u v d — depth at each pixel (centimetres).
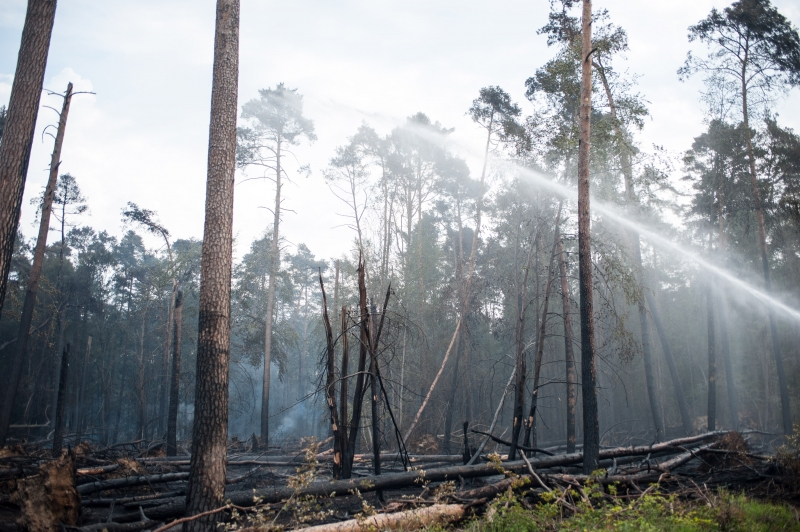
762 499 1089
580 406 3216
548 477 1072
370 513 884
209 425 855
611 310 1778
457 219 3825
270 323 2992
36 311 3216
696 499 1020
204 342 888
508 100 2741
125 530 869
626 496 1038
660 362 3788
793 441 1270
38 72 1069
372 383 1254
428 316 3116
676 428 3412
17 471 1143
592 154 1797
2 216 994
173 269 3447
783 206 2738
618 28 1761
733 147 2697
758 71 2680
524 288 2022
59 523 841
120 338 5200
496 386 3562
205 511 814
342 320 1300
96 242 5175
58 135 1927
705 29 2712
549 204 2075
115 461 1381
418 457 1689
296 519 843
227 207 954
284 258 3419
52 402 3794
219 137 972
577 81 1797
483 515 926
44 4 1087
